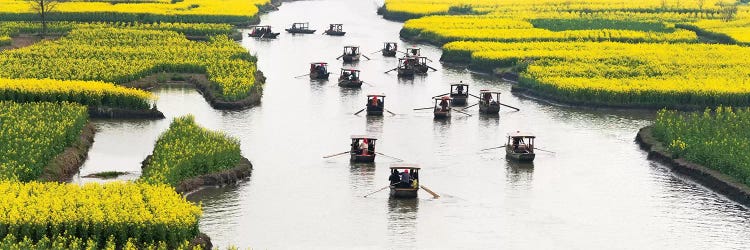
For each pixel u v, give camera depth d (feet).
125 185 554.87
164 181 575.38
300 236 542.16
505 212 590.55
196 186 611.47
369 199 608.19
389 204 599.16
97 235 488.44
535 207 601.21
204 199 596.70
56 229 489.26
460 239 545.03
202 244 501.97
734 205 608.60
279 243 531.09
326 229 554.05
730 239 552.82
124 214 494.59
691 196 626.64
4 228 488.85
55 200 515.50
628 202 613.93
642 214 591.78
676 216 588.91
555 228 565.94
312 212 581.53
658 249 536.83
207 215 570.05
